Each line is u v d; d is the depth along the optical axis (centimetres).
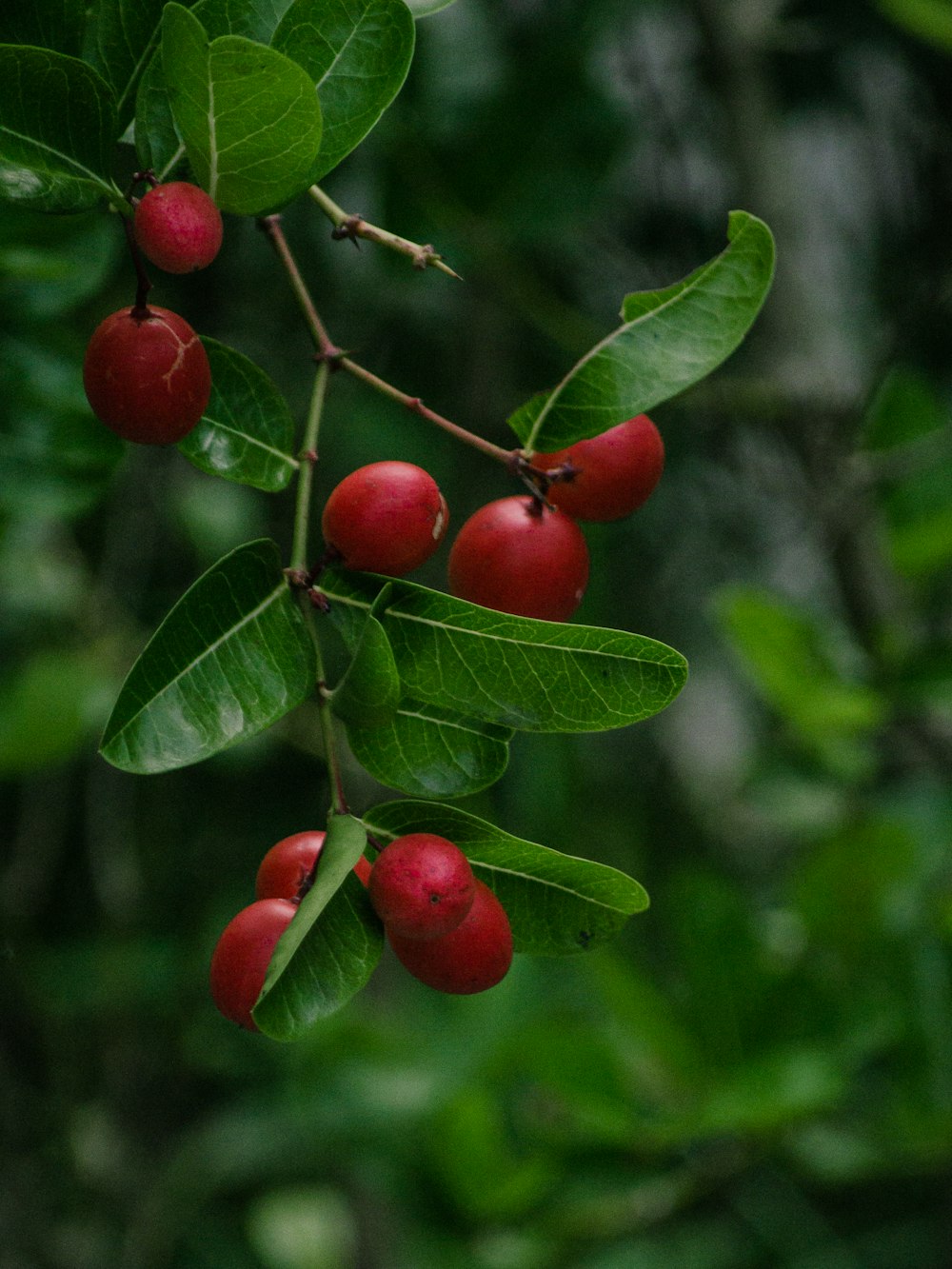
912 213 133
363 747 57
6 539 87
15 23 58
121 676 124
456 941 55
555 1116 99
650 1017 91
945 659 98
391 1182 98
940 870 103
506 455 58
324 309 123
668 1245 116
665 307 58
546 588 58
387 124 95
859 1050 88
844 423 107
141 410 56
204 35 54
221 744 55
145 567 132
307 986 54
